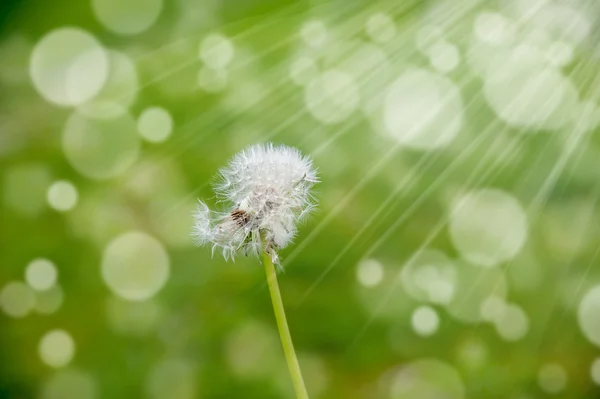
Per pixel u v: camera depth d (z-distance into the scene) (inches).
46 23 49.3
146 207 42.2
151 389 36.0
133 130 44.1
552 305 36.8
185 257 40.3
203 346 37.1
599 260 36.5
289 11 43.1
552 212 35.7
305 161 21.7
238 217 21.1
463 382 35.0
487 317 37.0
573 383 35.1
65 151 44.1
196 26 46.5
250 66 43.6
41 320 38.7
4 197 42.3
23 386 36.7
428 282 38.0
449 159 37.4
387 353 36.2
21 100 46.4
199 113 43.7
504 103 31.2
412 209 39.3
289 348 20.8
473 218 37.4
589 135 28.6
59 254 40.7
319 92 41.1
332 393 34.8
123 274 39.7
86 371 37.0
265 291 38.8
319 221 39.4
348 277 38.6
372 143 39.8
